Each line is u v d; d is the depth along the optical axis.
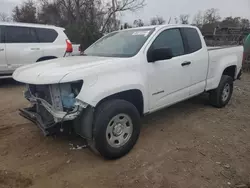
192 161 3.20
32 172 2.94
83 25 16.25
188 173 2.94
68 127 3.12
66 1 22.77
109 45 4.18
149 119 4.66
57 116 2.89
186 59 4.22
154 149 3.49
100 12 20.84
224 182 2.79
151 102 3.69
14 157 3.27
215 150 3.50
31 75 3.09
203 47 4.71
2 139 3.78
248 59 11.33
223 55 5.18
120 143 3.21
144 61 3.54
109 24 19.81
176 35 4.25
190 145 3.63
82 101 2.84
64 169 3.01
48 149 3.48
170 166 3.07
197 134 4.02
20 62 7.47
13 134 3.96
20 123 4.42
